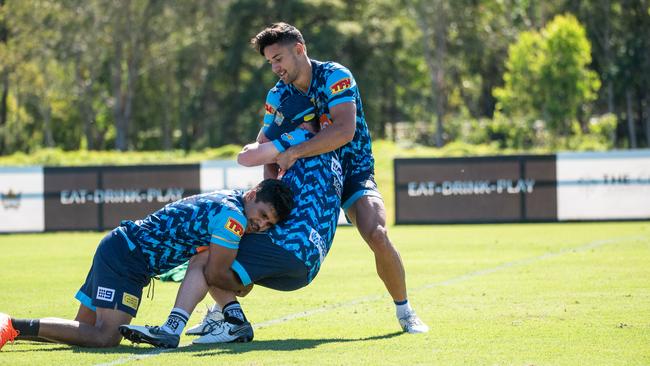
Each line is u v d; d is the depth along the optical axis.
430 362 18.69
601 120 147.50
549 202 65.00
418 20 190.25
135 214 66.19
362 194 22.70
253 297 30.88
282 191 20.83
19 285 35.19
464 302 28.36
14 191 66.19
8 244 56.56
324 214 21.45
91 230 66.25
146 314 27.38
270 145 21.83
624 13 179.50
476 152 105.44
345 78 22.08
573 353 19.62
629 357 19.17
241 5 184.25
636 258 40.84
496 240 52.28
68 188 66.25
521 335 21.98
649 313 25.31
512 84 148.75
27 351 20.36
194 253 21.34
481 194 65.38
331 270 39.22
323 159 21.89
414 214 65.94
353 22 186.62
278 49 22.14
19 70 187.00
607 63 180.50
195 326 23.03
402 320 22.98
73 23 189.75
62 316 27.16
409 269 38.66
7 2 184.38
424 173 65.75
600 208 64.88
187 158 108.19
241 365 18.39
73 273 39.66
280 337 22.67
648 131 184.50
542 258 41.91
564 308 26.47
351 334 22.91
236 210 20.64
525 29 198.38
